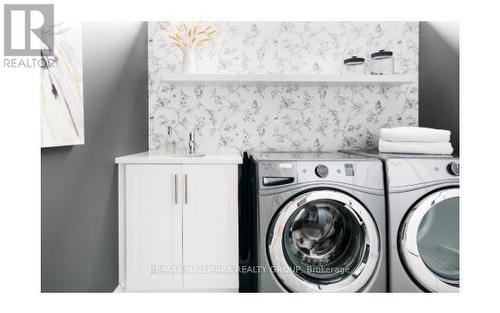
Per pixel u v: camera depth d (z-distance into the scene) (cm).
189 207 245
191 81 280
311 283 225
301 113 311
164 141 306
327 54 311
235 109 308
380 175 228
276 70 309
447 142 245
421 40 308
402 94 315
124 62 254
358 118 313
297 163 226
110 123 231
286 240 230
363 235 227
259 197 223
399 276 228
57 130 159
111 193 235
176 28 303
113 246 239
